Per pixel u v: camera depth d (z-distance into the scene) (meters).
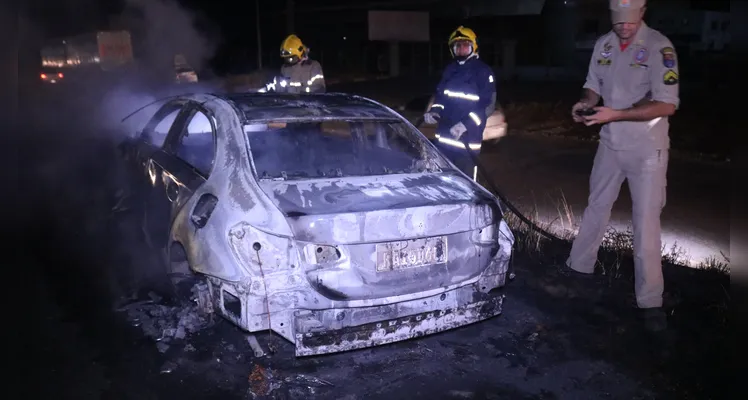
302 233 3.16
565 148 13.67
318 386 3.41
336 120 4.18
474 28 31.55
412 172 4.19
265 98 4.49
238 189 3.50
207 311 3.65
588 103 4.48
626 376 3.60
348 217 3.20
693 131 14.79
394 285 3.35
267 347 3.80
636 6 4.04
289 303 3.20
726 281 5.11
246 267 3.18
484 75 5.88
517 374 3.62
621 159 4.37
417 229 3.36
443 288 3.51
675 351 3.88
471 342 4.01
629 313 4.44
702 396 3.38
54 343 3.81
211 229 3.43
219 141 3.93
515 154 12.94
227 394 3.30
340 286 3.24
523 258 5.65
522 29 30.66
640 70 4.20
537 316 4.39
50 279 4.80
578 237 5.11
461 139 5.98
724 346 3.92
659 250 4.38
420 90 24.94
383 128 4.77
